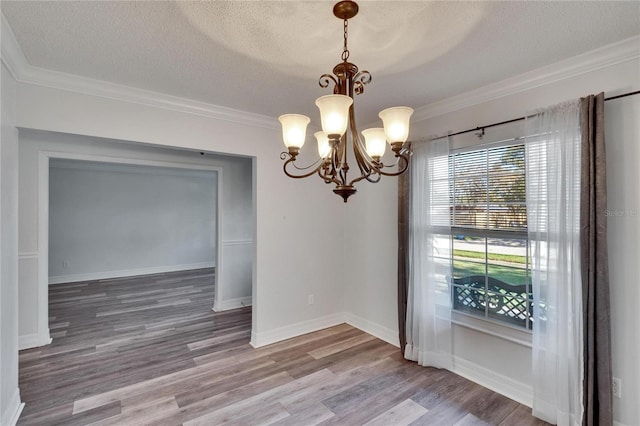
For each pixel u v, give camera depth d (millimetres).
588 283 1887
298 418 2160
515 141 2355
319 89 2549
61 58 2033
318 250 3781
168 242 7609
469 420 2141
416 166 2895
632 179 1842
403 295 3016
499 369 2480
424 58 2018
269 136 3396
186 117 2875
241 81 2398
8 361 2018
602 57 1922
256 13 1562
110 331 3742
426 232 2830
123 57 2023
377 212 3531
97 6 1506
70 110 2348
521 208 2346
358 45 1863
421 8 1518
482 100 2553
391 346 3293
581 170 1923
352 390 2492
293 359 3010
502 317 2484
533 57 2010
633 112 1834
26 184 3279
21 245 3250
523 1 1466
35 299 3311
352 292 3889
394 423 2111
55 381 2611
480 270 2631
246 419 2145
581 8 1518
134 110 2617
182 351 3193
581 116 1932
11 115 2053
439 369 2797
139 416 2164
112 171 6848
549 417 2092
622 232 1877
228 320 4145
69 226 6465
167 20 1624
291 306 3564
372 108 2975
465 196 2713
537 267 2154
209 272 7469
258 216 3328
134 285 6133
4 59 1849
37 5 1492
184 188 7832
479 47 1886
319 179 3789
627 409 1860
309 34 1749
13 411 2092
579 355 1948
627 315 1861
